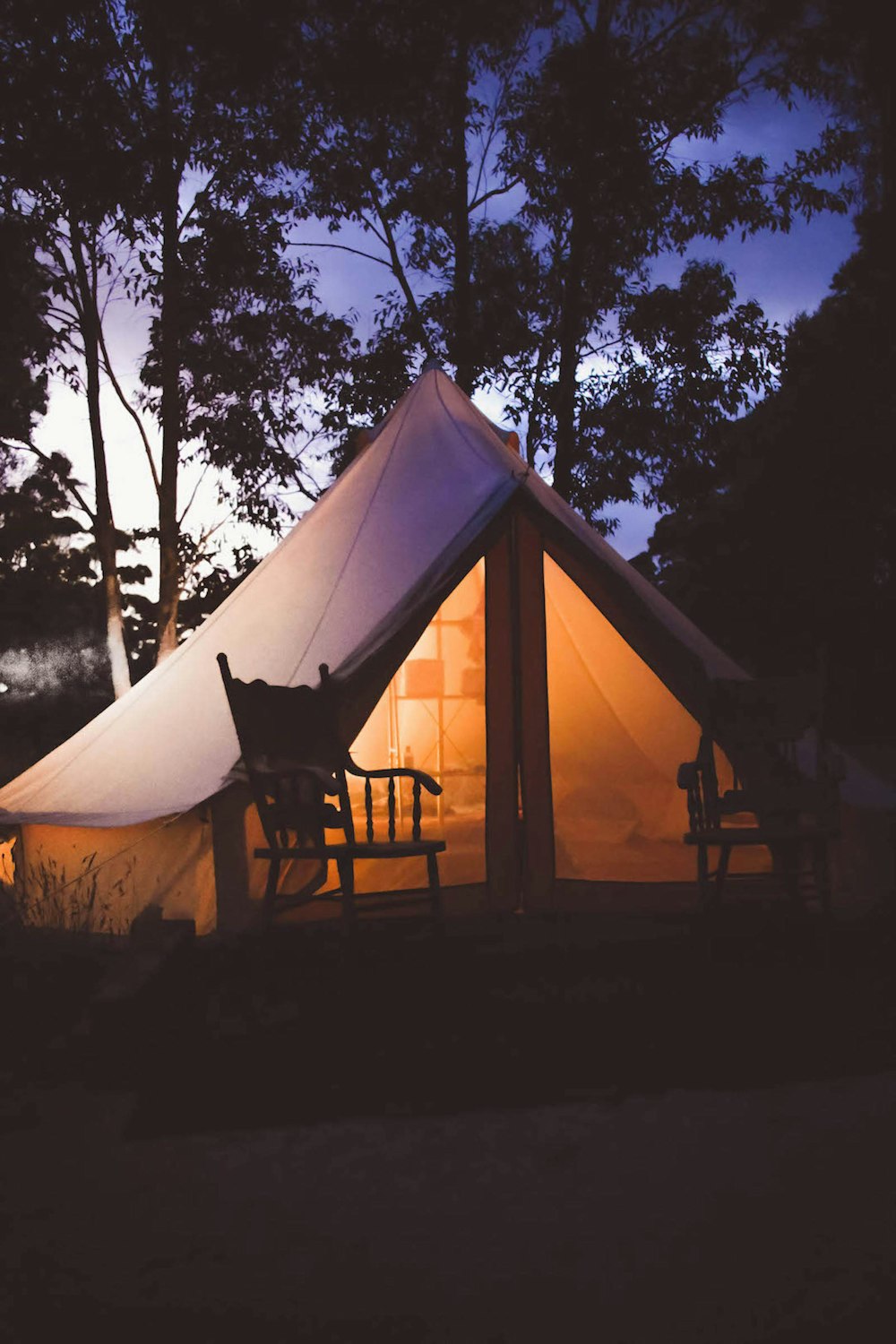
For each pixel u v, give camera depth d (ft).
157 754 16.14
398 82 36.96
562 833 18.72
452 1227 6.84
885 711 46.14
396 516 18.06
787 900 15.28
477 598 18.54
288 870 15.02
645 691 18.47
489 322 39.75
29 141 32.89
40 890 15.29
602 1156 7.79
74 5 31.78
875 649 47.03
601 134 36.91
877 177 40.40
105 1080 9.75
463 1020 11.00
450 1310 5.91
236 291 39.78
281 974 12.96
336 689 14.43
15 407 43.24
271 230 38.27
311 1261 6.49
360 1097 9.03
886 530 46.14
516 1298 6.00
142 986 11.05
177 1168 7.85
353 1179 7.56
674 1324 5.72
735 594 48.47
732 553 48.52
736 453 40.78
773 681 14.48
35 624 51.24
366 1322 5.83
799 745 16.75
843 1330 5.62
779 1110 8.52
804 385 44.09
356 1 35.60
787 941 13.93
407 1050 10.13
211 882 14.70
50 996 11.84
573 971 12.75
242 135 37.06
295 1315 5.92
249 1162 7.91
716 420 38.86
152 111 34.50
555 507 17.98
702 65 37.01
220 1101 9.05
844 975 12.37
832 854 15.96
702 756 14.23
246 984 12.60
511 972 12.75
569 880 17.40
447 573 15.75
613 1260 6.37
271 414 40.73
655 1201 7.09
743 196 37.83
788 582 47.62
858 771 16.98
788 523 47.11
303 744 13.60
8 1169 7.95
